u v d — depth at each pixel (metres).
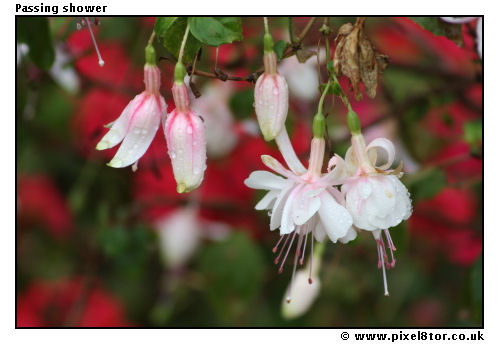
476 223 0.87
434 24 0.72
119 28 0.84
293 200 0.65
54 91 0.86
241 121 0.80
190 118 0.66
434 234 0.88
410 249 0.88
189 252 0.85
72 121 0.88
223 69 0.80
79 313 0.87
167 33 0.67
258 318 0.88
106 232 0.84
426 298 0.88
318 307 0.88
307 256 0.84
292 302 0.79
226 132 0.83
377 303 0.87
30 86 0.83
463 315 0.78
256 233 0.88
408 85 0.85
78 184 0.88
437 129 0.87
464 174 0.87
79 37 0.83
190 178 0.66
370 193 0.65
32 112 0.84
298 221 0.65
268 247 0.88
